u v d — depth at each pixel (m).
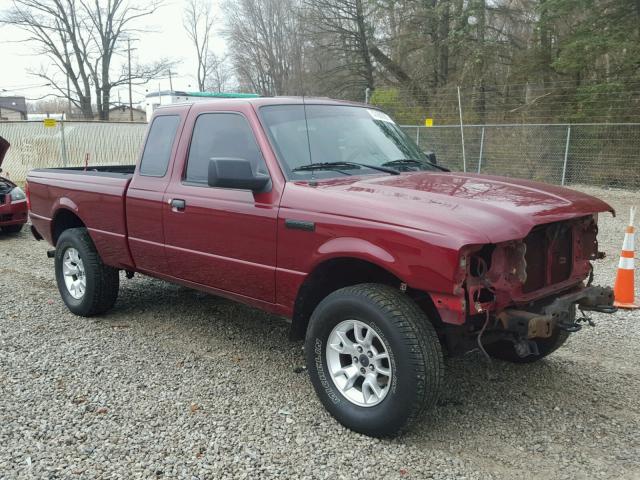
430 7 25.58
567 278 3.99
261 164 4.25
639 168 17.72
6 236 10.84
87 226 5.72
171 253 4.93
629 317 5.91
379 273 3.90
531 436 3.67
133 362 4.79
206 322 5.81
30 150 22.23
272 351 5.06
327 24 29.62
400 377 3.37
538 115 20.72
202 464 3.33
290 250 3.97
